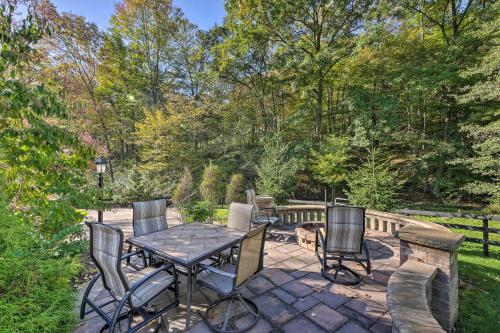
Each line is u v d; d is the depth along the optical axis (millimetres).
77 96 11453
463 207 9516
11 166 2941
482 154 7090
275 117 14836
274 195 8766
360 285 2908
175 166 13164
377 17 10336
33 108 2660
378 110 10320
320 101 12328
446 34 10859
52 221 3154
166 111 14578
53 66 10695
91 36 11969
